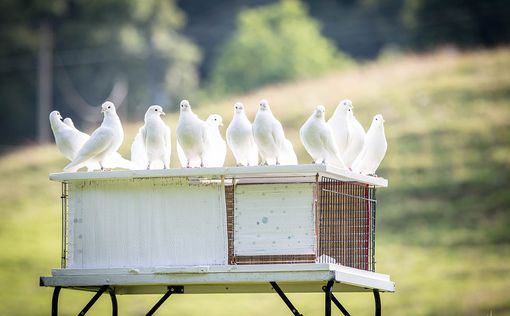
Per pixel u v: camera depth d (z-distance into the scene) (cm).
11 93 5162
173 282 1221
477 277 2698
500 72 3947
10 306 2638
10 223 3269
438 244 2930
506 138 3462
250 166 1200
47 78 5119
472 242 2927
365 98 3834
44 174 3700
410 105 3731
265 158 1266
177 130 1250
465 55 4222
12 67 5209
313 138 1253
